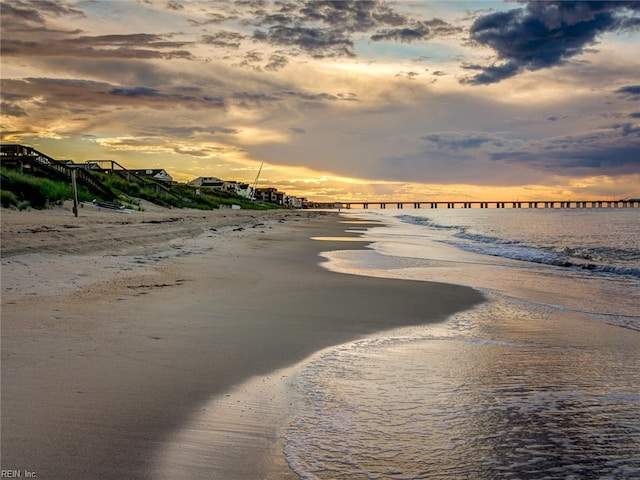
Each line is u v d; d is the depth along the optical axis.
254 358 6.04
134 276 11.42
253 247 21.50
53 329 6.68
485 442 4.04
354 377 5.53
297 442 3.94
